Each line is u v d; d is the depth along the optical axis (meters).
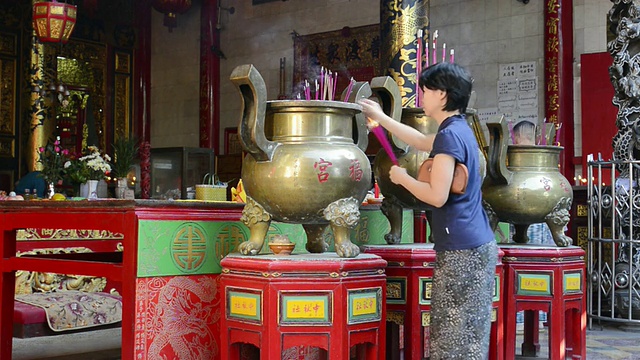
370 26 13.42
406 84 8.17
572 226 7.59
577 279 4.00
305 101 2.78
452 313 2.61
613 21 6.88
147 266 2.95
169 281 3.05
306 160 2.73
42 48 13.29
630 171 6.30
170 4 13.83
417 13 8.22
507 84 11.66
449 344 2.62
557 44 11.14
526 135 4.29
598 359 4.72
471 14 12.09
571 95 11.12
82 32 15.24
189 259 3.12
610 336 5.91
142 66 16.17
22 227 3.51
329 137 2.82
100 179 7.69
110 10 15.62
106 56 15.64
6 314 3.64
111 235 6.03
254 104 2.73
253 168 2.82
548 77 11.20
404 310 3.38
